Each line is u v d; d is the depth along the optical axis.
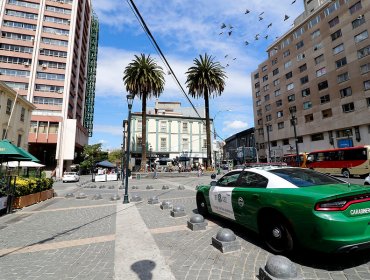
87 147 54.56
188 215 7.29
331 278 3.14
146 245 4.69
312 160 24.97
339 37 37.06
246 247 4.40
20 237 5.45
